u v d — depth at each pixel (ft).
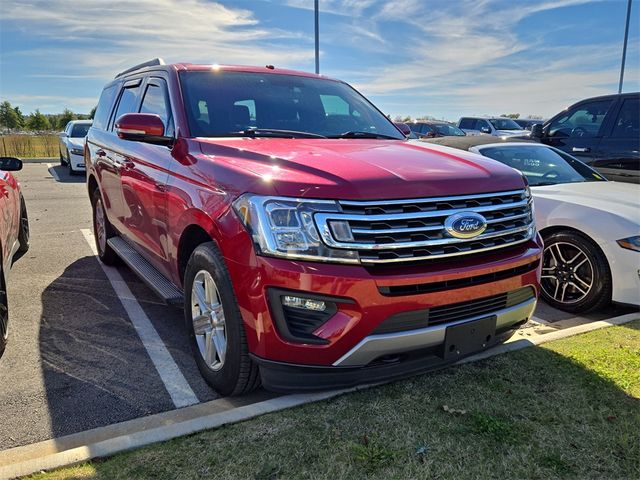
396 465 7.79
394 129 14.75
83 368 11.13
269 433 8.50
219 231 8.96
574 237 15.03
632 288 14.02
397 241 8.23
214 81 13.07
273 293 8.15
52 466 7.60
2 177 16.03
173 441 8.28
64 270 18.56
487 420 8.89
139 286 16.75
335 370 8.44
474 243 9.04
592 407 9.44
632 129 26.76
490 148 20.15
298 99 13.67
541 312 15.47
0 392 10.05
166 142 11.75
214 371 9.93
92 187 19.74
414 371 9.11
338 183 8.16
